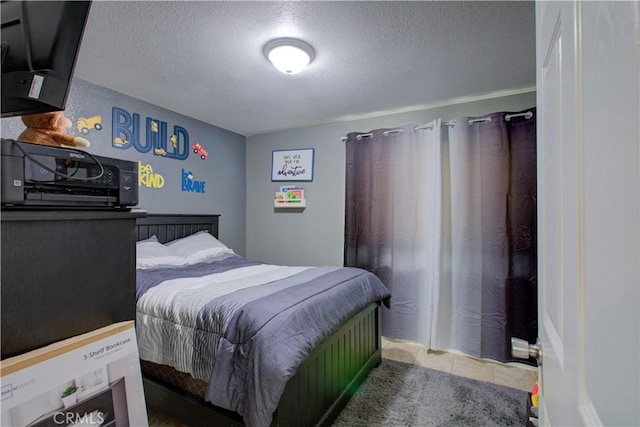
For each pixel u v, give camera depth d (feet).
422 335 9.40
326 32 5.92
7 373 1.93
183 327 5.13
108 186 2.87
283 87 8.42
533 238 8.00
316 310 5.42
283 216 12.44
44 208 2.35
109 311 2.74
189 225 10.69
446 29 5.80
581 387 1.42
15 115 2.50
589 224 1.35
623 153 1.04
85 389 2.31
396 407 6.32
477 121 8.61
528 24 5.63
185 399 5.17
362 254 10.27
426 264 9.36
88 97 8.13
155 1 5.07
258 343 4.34
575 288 1.52
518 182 8.18
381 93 8.75
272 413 4.10
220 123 11.60
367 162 10.28
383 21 5.57
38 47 2.27
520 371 7.89
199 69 7.42
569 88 1.64
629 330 1.00
